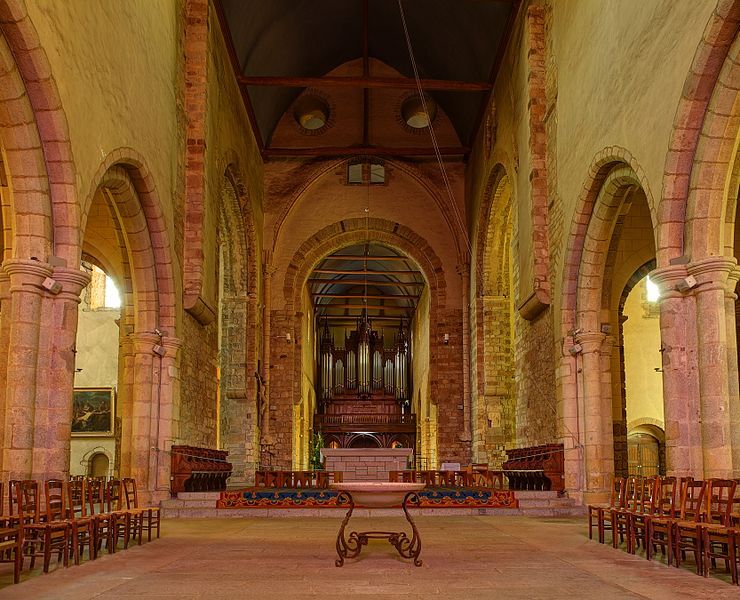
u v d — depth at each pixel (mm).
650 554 8859
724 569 8148
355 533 9125
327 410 45719
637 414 25188
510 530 12352
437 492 15961
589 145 14984
